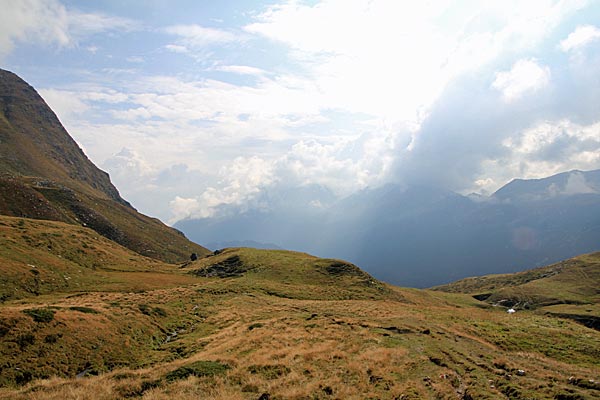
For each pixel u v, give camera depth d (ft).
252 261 420.77
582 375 85.71
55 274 271.90
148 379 74.43
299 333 120.57
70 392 68.08
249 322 160.15
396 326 131.95
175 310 182.29
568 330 159.74
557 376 82.99
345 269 385.91
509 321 177.27
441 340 115.14
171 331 151.23
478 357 99.25
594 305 529.04
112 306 156.25
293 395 64.80
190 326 162.71
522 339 140.15
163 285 322.96
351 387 69.72
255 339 113.60
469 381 75.20
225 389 68.44
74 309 130.00
